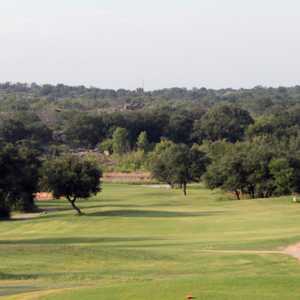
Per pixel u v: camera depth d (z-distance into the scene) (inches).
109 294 1585.9
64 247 2994.6
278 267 2449.6
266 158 7126.0
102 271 2385.6
